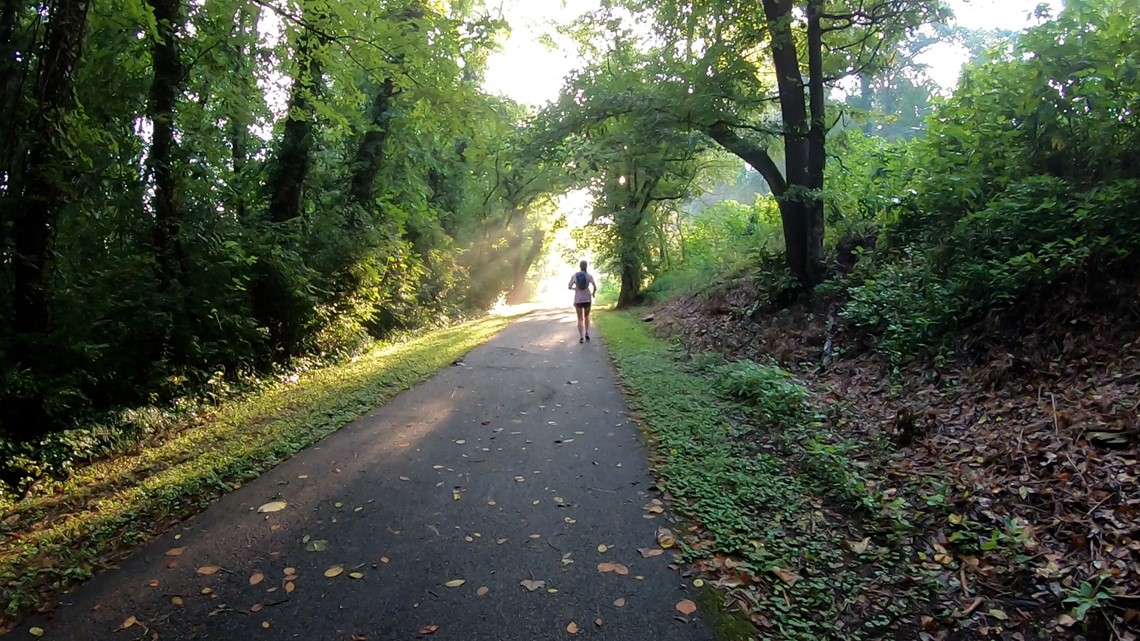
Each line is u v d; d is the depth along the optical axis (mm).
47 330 7668
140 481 5875
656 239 29531
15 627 3465
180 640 3297
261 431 7148
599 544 4230
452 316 24578
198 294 10227
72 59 7328
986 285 7695
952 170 10188
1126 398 5082
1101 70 7898
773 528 4383
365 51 9828
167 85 10094
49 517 5281
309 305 13180
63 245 8984
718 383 8812
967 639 3229
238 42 10969
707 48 13445
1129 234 6738
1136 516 3836
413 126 18000
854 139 17188
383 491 5215
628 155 20125
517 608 3514
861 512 4594
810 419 6734
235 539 4406
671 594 3633
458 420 7402
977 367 6977
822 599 3566
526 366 11039
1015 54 9297
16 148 7195
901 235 11336
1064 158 8648
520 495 5086
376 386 9367
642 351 12453
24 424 7043
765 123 14641
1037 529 4012
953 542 4051
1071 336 6379
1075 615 3236
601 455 6016
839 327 10320
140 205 9836
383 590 3719
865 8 12445
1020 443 5070
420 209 21781
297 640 3270
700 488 5051
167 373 9328
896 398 7254
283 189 14516
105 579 3934
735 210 26750
